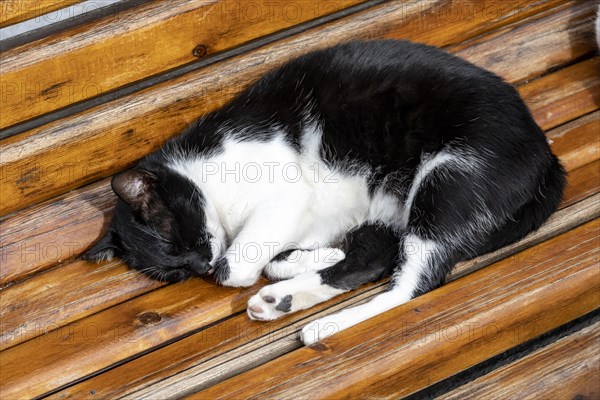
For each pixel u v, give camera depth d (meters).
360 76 1.55
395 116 1.53
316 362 1.41
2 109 1.49
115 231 1.53
